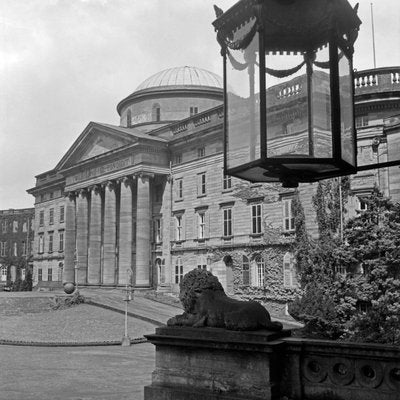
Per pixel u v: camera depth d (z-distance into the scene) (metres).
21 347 34.62
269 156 4.50
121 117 82.25
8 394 14.98
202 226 58.28
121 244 63.38
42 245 90.81
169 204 62.41
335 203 43.06
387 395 5.79
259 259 51.50
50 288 84.88
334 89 4.45
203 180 58.44
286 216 48.94
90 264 69.31
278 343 6.41
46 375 21.08
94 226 69.81
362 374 6.02
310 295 31.88
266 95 4.53
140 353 31.47
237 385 6.62
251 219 52.38
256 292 50.88
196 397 6.84
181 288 7.82
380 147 41.31
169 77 79.62
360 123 42.41
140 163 61.28
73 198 77.75
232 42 4.90
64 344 35.34
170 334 7.39
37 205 93.50
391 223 32.81
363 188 41.84
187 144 60.66
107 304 51.75
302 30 4.54
